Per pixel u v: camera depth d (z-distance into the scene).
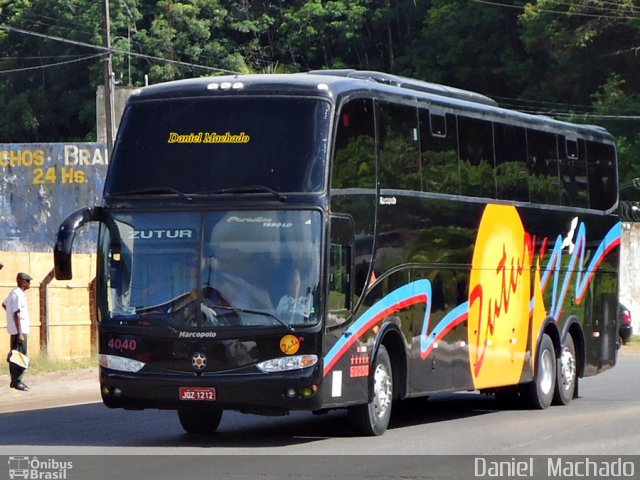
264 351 18.12
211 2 103.25
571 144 27.83
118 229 18.95
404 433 20.75
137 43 99.00
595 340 28.92
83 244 56.91
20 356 28.36
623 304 54.22
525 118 25.66
